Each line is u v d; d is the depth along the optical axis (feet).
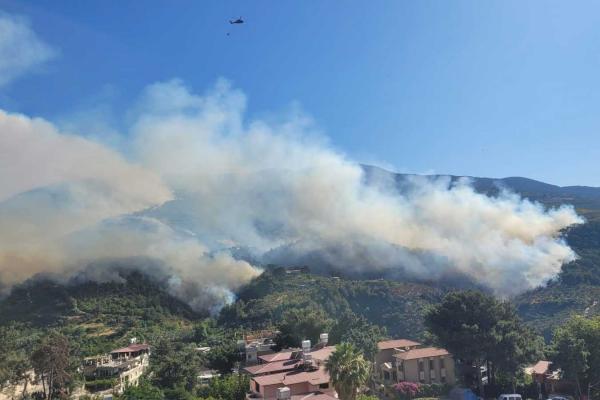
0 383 292.81
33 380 320.09
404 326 410.11
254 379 186.60
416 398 233.76
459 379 262.47
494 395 246.47
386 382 257.55
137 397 264.11
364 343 252.42
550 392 251.60
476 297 252.62
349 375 145.48
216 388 219.00
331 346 251.80
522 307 451.94
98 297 610.65
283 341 283.59
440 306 259.60
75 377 309.83
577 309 409.28
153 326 555.28
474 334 238.27
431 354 254.06
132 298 624.18
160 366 299.79
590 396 237.66
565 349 228.84
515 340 238.27
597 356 230.48
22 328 513.04
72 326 530.27
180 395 262.47
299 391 173.58
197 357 320.91
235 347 301.63
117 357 369.30
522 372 263.49
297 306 481.05
